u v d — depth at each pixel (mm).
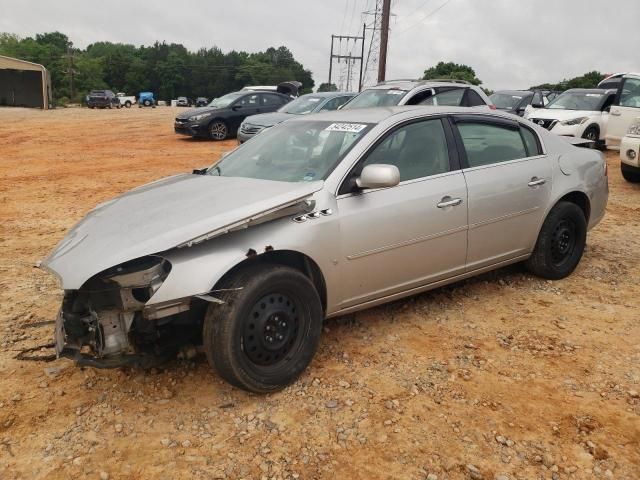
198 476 2801
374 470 2834
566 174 5168
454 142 4445
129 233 3252
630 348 4020
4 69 46406
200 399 3432
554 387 3537
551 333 4262
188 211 3395
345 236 3689
